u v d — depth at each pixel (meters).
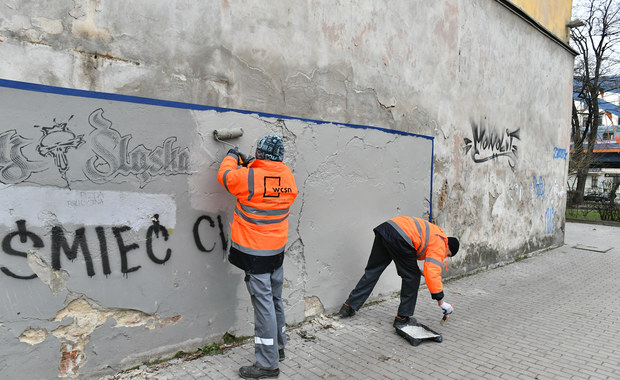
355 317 4.36
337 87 4.26
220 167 3.11
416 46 5.21
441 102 5.67
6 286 2.46
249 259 2.97
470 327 4.23
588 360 3.50
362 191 4.58
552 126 8.72
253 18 3.50
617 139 33.16
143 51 2.90
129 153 2.87
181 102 3.11
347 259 4.47
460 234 6.23
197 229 3.26
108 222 2.81
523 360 3.48
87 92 2.67
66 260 2.66
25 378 2.56
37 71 2.49
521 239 7.93
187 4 3.10
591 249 9.16
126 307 2.93
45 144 2.54
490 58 6.61
